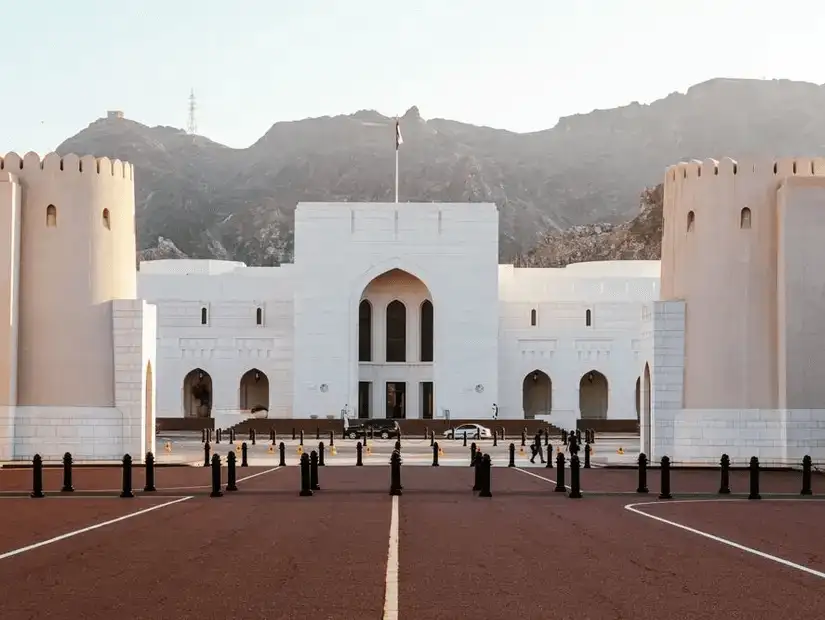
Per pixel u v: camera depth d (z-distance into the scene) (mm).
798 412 49031
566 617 15008
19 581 17766
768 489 37406
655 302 50906
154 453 54031
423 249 96875
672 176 52469
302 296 96562
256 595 16578
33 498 32969
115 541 22672
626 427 100000
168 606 15719
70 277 49938
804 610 15453
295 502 31922
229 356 99188
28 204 50062
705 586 17375
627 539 23172
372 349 100875
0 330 48719
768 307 50188
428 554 20938
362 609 15531
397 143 99938
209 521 26547
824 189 49406
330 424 94062
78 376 49781
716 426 49969
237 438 87562
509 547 21922
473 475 44594
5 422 48656
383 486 38250
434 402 97000
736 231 50469
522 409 100312
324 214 96938
